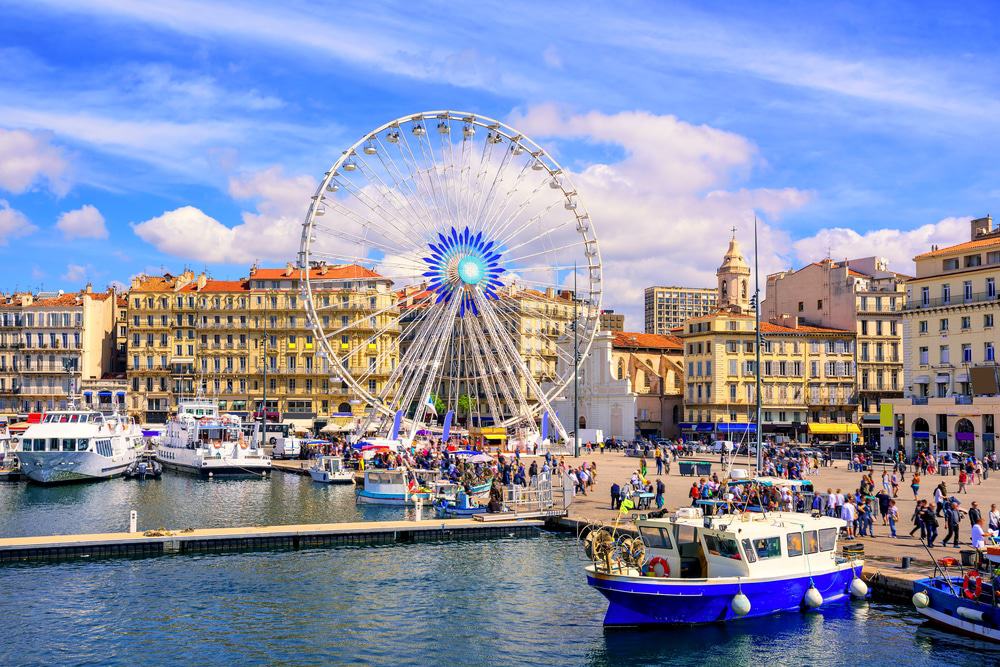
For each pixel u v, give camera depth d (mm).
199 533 53500
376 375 158125
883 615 39188
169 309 162875
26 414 162250
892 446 117438
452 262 101062
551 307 169250
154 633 37562
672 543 40438
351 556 51625
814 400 145875
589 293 108188
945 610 36969
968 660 34219
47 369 163625
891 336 148750
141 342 163250
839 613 39500
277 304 160125
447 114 99250
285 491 84625
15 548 49281
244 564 49312
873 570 41938
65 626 38375
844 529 50844
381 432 109750
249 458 100250
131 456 104812
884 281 150125
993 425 105250
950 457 96625
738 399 146000
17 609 40594
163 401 161875
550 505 64000
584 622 39156
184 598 42562
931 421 112688
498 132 101812
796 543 40062
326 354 97688
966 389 112438
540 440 115250
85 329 164375
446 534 57156
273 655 35156
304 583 45375
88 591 43562
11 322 165000
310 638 37125
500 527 58000
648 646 36156
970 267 113125
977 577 36469
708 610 38062
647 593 37156
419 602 42156
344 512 69875
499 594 43469
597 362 156500
